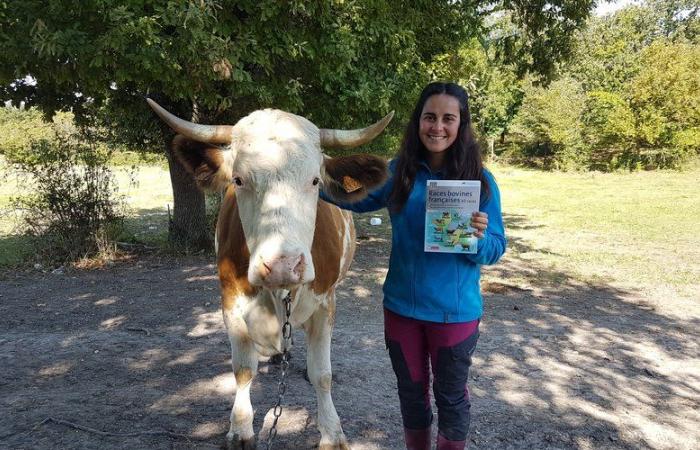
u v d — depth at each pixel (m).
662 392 4.54
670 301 7.38
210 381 4.50
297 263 2.28
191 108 8.66
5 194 17.38
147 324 6.08
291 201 2.46
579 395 4.41
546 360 5.16
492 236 2.60
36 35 5.67
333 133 2.88
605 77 26.88
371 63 8.04
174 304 6.83
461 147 2.58
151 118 8.91
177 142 2.82
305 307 3.16
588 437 3.74
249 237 2.50
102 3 5.72
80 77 6.25
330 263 3.26
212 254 9.82
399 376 2.84
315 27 7.07
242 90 6.78
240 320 3.20
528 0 10.98
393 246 2.80
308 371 3.47
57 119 12.87
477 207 2.46
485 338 5.72
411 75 8.34
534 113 26.91
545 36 11.66
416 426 2.91
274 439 3.60
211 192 2.96
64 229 9.31
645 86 24.05
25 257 9.47
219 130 2.86
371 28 7.58
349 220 3.93
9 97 8.66
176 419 3.84
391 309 2.78
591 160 28.09
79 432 3.62
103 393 4.25
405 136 2.70
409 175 2.65
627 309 6.98
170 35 6.45
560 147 27.14
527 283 8.17
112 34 5.66
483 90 25.45
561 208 15.85
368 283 7.93
